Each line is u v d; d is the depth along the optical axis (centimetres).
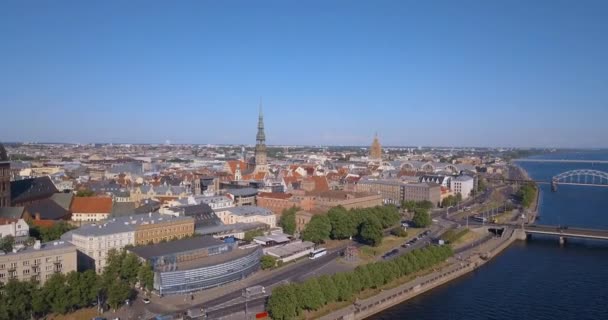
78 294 18750
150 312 19512
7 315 16875
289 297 19025
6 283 18725
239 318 18925
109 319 18625
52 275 19488
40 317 18338
